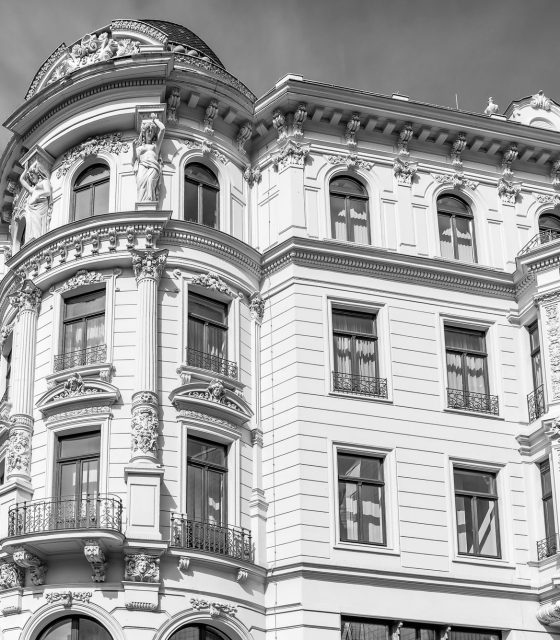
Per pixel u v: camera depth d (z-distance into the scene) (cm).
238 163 3572
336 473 3172
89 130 3472
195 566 2964
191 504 3073
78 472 3097
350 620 3053
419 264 3484
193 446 3141
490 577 3222
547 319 3403
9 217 3984
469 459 3331
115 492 3005
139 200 3312
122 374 3144
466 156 3719
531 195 3766
